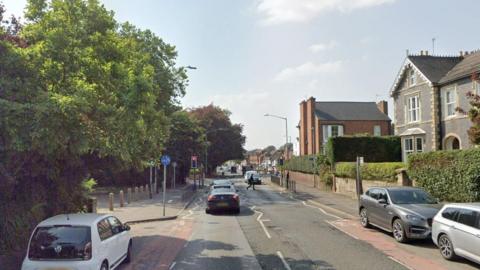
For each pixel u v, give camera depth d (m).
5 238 11.26
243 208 28.27
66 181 13.68
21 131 9.64
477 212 11.34
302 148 68.62
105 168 14.91
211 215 24.70
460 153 19.92
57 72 11.55
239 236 16.92
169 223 21.84
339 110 64.81
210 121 89.50
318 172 46.66
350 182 35.09
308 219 21.92
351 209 25.58
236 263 12.20
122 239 11.71
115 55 13.26
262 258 12.79
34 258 9.47
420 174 22.88
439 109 32.19
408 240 14.97
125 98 12.26
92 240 9.63
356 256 12.84
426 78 32.78
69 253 9.43
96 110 11.62
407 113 36.31
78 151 10.98
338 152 40.78
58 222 9.92
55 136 9.88
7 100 9.93
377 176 29.16
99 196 38.91
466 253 11.42
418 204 15.80
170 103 31.95
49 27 12.26
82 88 11.14
